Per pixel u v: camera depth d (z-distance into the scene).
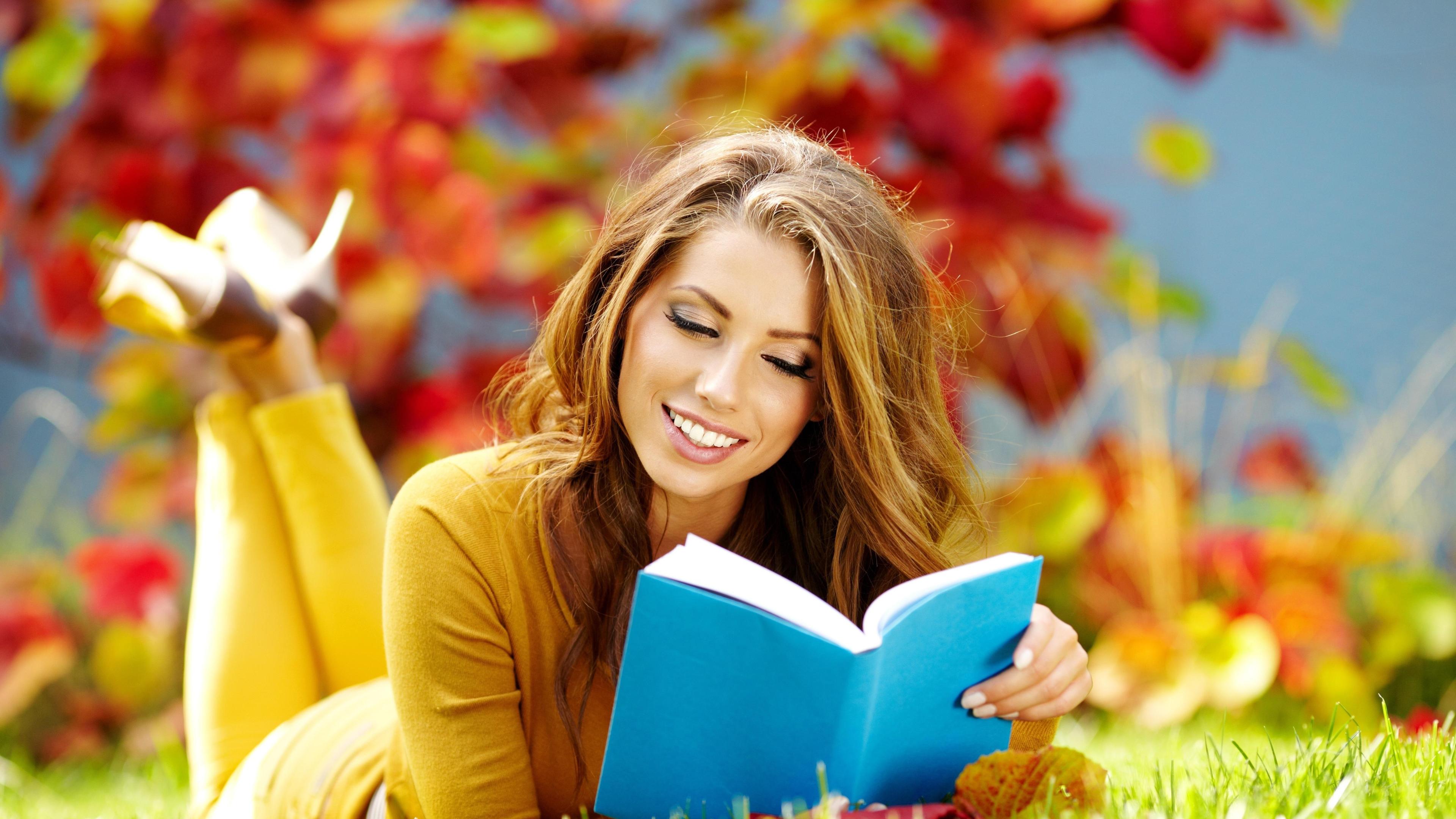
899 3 5.18
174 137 5.25
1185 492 5.57
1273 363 6.38
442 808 2.28
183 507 5.45
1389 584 5.04
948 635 2.00
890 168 5.18
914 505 2.41
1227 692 4.60
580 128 5.54
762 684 1.90
